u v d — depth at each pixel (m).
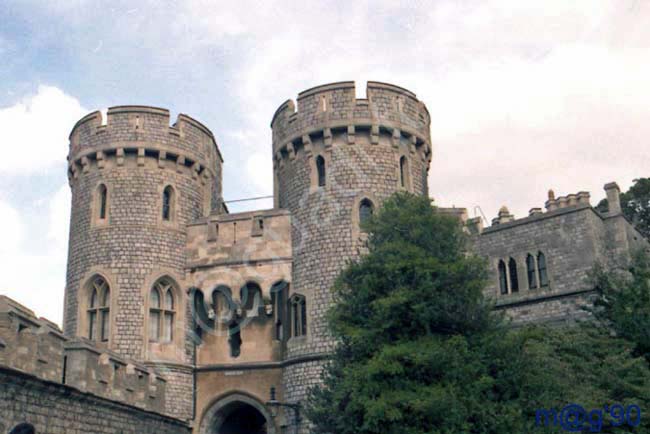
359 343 20.67
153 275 30.20
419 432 18.55
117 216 30.70
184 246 31.42
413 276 20.81
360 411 20.00
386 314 20.12
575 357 21.80
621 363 21.12
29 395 17.19
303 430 27.30
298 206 30.17
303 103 30.77
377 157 29.72
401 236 22.06
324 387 25.06
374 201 29.09
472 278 21.22
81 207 31.52
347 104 30.00
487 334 20.36
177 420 28.11
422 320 20.12
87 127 32.06
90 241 30.66
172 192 31.72
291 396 28.11
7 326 16.53
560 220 29.92
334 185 29.38
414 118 31.03
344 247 28.52
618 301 23.86
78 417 19.78
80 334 29.59
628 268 25.36
